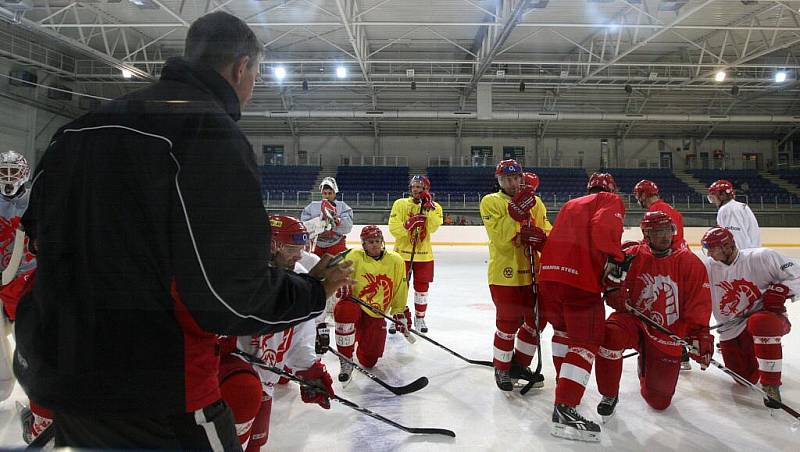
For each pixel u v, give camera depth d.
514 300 2.62
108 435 0.85
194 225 0.78
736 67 13.59
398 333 3.88
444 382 2.73
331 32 11.57
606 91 15.87
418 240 4.13
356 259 2.95
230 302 0.80
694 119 15.66
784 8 10.47
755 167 17.78
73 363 0.81
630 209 8.89
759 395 2.56
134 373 0.82
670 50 13.41
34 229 0.93
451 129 17.03
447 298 5.57
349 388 2.63
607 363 2.19
